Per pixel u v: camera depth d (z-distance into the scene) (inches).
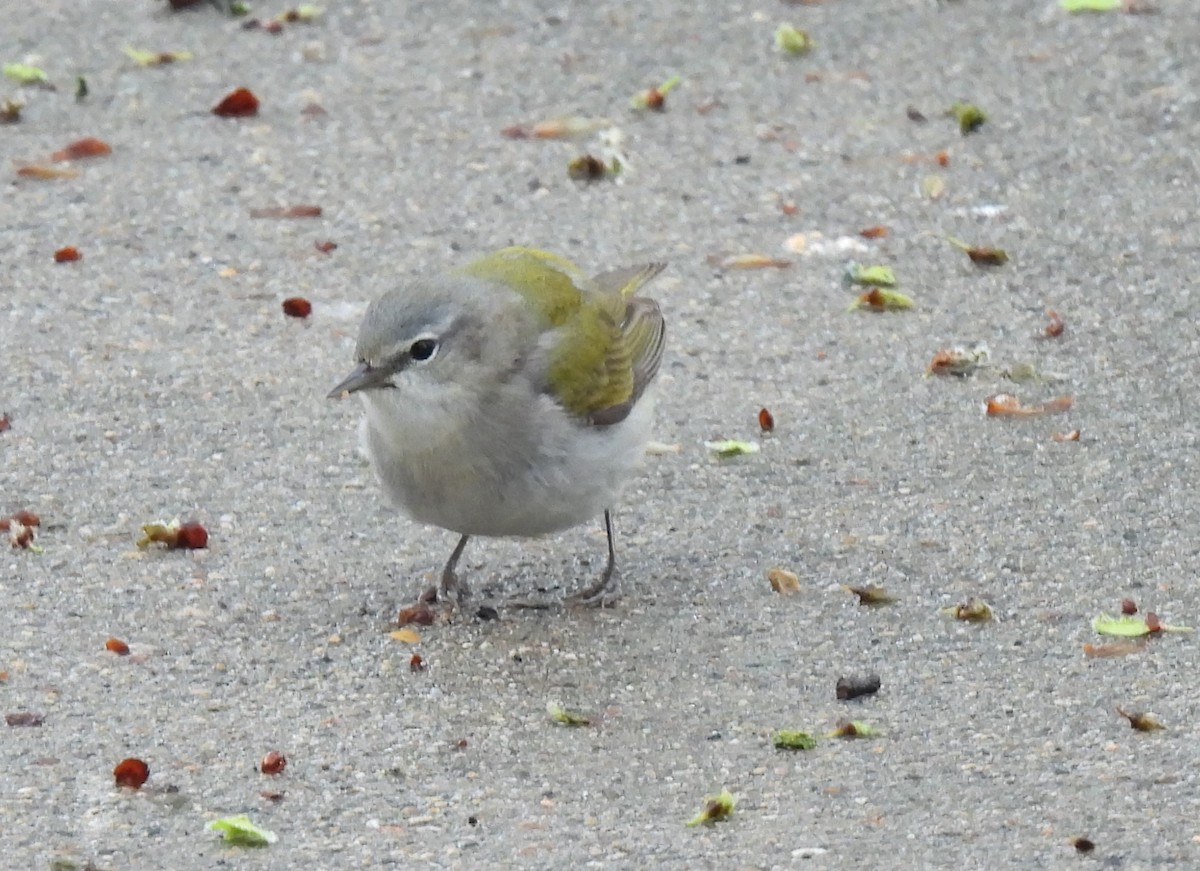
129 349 560.7
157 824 362.3
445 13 767.1
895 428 518.9
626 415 435.2
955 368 545.0
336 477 500.7
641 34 747.4
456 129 685.9
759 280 596.1
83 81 705.0
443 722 397.4
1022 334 562.9
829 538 469.7
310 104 701.9
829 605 440.8
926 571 453.1
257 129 686.5
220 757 384.5
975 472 496.4
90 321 575.5
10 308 581.3
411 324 412.5
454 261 608.1
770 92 704.4
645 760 382.0
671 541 472.1
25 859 351.3
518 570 462.6
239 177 656.4
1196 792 364.5
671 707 401.7
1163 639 421.1
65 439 514.9
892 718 395.2
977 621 431.8
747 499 488.4
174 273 602.2
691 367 550.9
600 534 477.4
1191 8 747.4
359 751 386.9
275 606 444.1
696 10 764.0
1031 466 498.3
